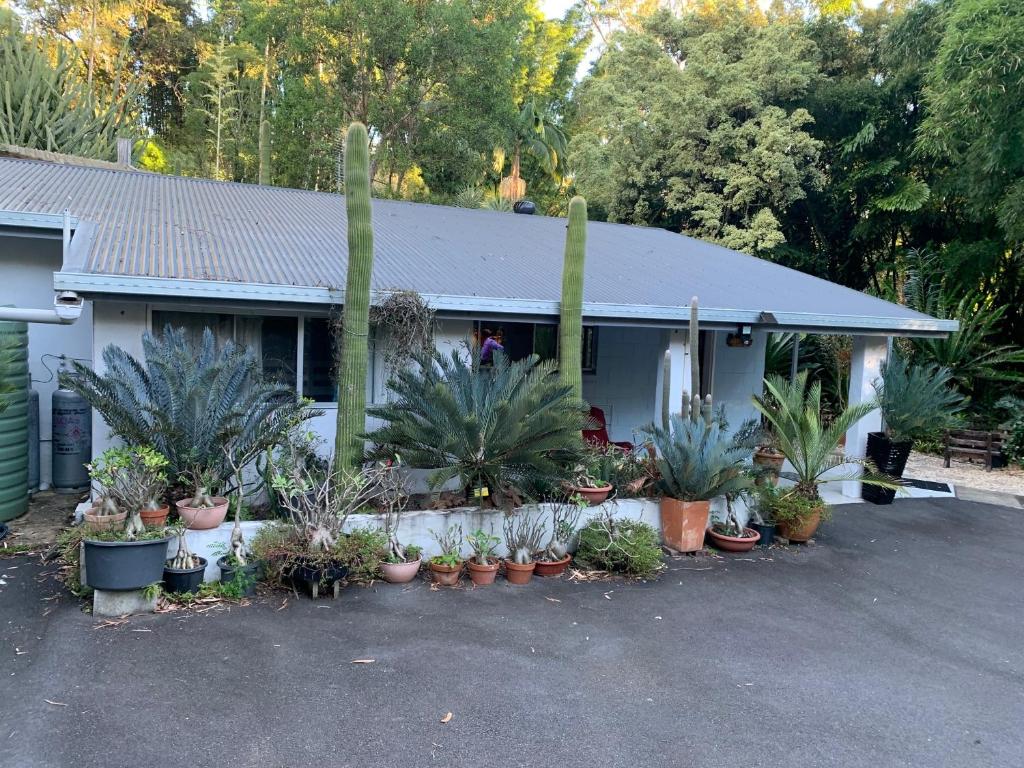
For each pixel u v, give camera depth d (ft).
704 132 63.36
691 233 65.98
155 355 19.60
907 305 48.67
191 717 12.12
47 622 15.60
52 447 26.76
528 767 11.32
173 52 92.68
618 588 20.06
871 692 14.61
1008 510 32.30
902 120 57.26
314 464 21.93
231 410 19.31
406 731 12.12
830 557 24.11
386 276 25.16
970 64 36.60
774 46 62.69
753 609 18.98
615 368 38.88
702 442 23.31
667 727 12.77
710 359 37.93
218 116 81.05
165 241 24.71
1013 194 39.40
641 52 69.87
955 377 45.44
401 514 20.04
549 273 29.50
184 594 16.99
